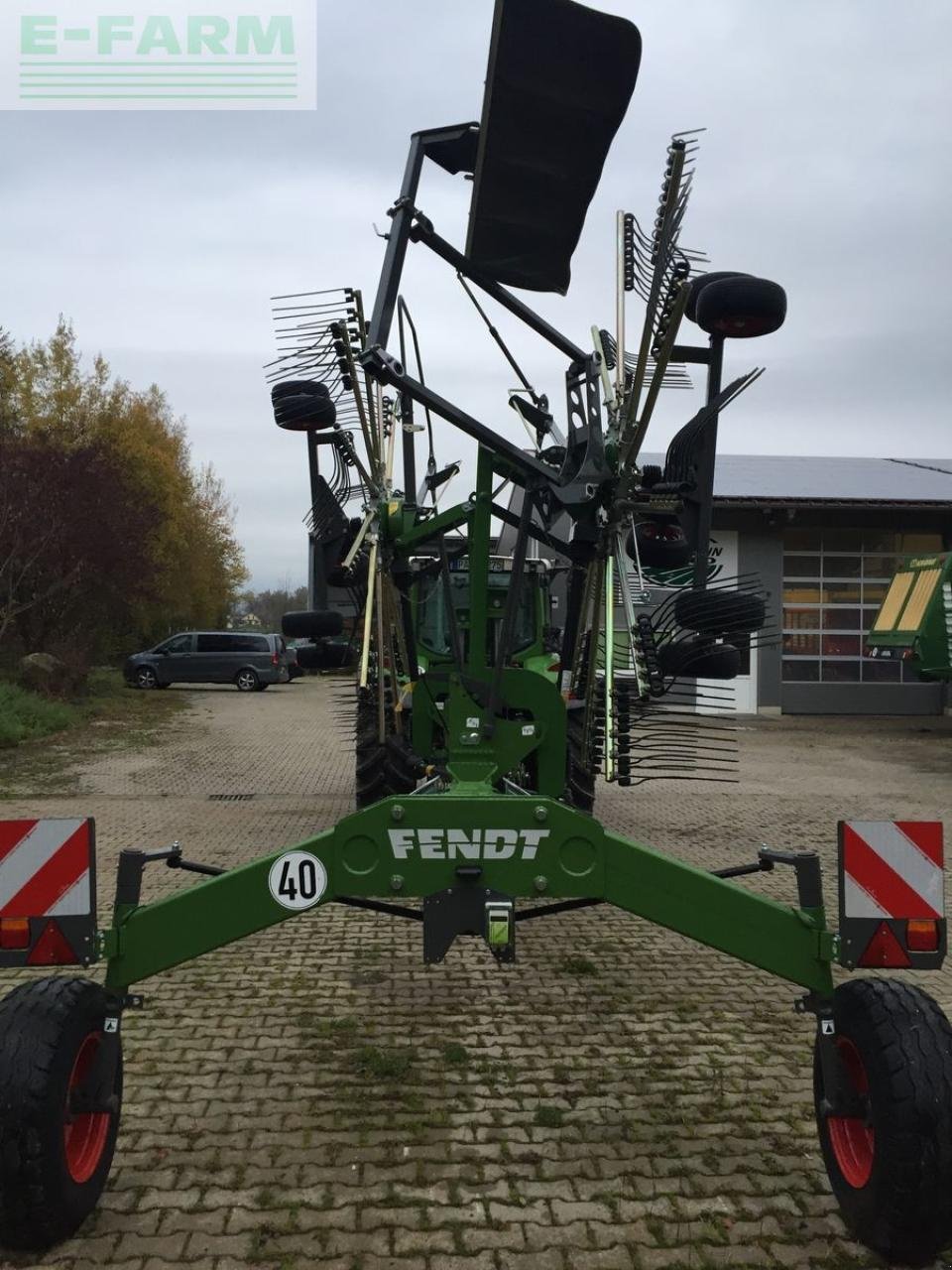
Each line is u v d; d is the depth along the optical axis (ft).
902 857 9.14
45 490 64.03
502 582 20.94
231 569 139.44
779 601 60.75
